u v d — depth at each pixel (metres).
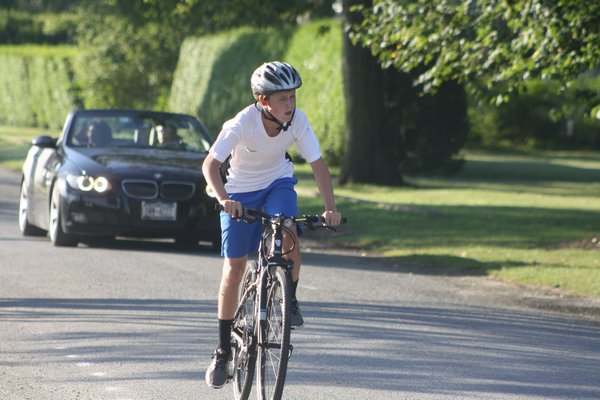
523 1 33.69
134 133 36.06
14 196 53.12
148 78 107.12
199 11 94.50
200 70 95.12
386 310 24.67
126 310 23.59
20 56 137.88
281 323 14.37
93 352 19.28
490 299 27.09
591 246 38.06
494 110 124.69
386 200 54.53
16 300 24.67
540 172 84.12
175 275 28.84
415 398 16.50
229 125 15.29
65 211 32.88
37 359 18.66
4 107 145.50
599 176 81.38
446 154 75.38
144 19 100.56
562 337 22.23
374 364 18.81
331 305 25.08
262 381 14.79
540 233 41.41
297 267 15.77
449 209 49.72
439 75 39.41
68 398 16.08
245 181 15.93
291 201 15.81
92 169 33.03
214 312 23.59
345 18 62.94
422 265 33.44
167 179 32.78
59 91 126.94
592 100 37.78
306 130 15.65
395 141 74.12
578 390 17.41
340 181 64.44
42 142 35.41
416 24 37.88
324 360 19.05
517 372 18.58
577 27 33.44
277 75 14.81
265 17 95.31
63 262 30.80
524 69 36.50
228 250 15.76
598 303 26.86
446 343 20.94
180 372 17.92
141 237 33.03
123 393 16.45
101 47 106.62
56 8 179.38
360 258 34.97
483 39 35.84
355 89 63.94
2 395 16.17
